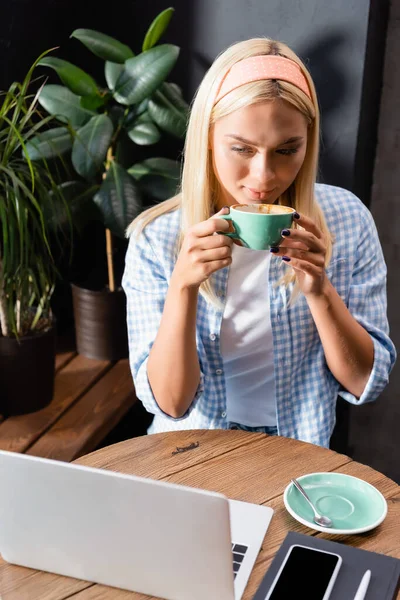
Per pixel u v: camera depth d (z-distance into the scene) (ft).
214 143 4.89
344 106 7.23
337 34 7.07
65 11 8.42
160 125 7.80
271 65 4.71
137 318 5.63
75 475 3.30
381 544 3.84
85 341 8.63
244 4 7.45
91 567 3.56
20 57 8.32
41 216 6.79
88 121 7.99
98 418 7.50
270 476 4.43
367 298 5.62
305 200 5.25
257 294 5.46
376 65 7.44
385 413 8.57
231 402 5.80
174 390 5.15
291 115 4.62
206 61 7.88
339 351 5.20
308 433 5.64
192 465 4.56
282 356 5.50
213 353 5.57
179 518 3.22
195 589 3.39
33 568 3.71
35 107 7.85
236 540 3.84
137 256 5.66
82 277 9.48
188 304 4.88
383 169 7.95
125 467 4.54
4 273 7.06
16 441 7.06
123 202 7.64
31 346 7.32
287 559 3.64
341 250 5.62
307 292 4.92
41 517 3.50
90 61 8.72
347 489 4.20
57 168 7.98
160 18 7.27
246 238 4.36
